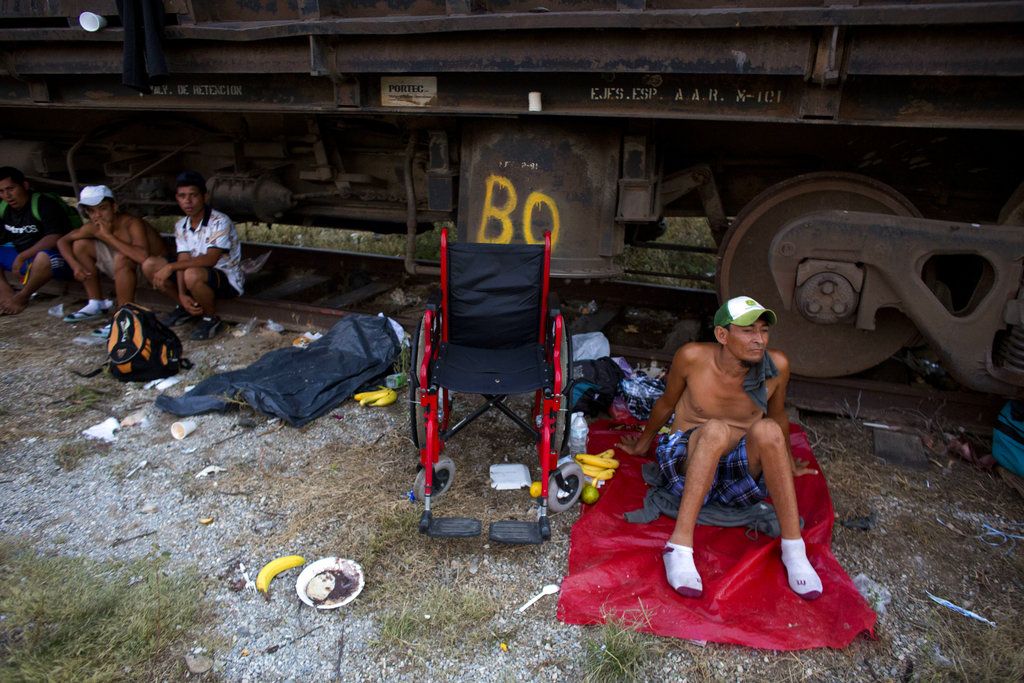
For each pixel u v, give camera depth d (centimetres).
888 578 281
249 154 512
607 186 386
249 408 405
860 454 363
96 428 384
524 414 404
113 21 410
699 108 327
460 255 335
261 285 603
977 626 258
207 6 387
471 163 400
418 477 305
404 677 236
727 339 279
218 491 331
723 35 298
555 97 346
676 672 237
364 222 571
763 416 309
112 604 259
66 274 562
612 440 369
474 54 337
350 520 310
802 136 396
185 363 455
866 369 403
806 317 353
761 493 292
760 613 257
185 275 488
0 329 523
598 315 519
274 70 379
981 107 288
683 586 262
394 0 353
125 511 318
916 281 329
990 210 386
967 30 269
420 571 281
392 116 424
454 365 330
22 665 232
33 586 267
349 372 427
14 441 375
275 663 241
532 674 237
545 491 288
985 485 340
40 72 432
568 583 270
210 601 266
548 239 333
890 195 358
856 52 286
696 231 741
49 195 570
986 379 333
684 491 275
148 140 559
